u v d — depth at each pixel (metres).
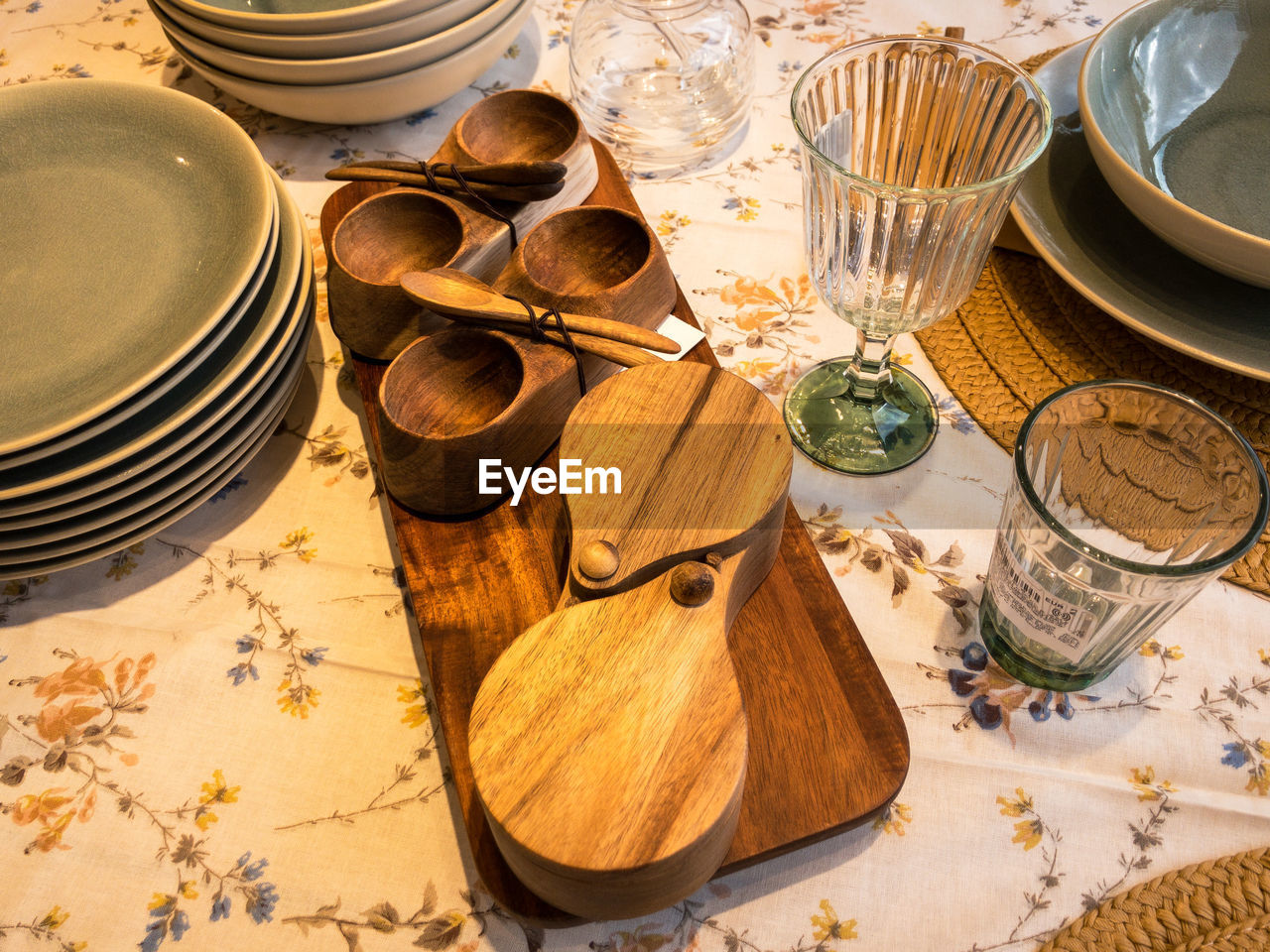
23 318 0.59
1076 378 0.64
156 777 0.52
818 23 0.91
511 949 0.46
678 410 0.52
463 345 0.57
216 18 0.69
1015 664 0.54
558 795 0.40
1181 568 0.39
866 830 0.49
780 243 0.76
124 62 0.93
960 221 0.51
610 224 0.63
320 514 0.63
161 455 0.52
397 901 0.48
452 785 0.51
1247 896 0.45
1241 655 0.54
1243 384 0.62
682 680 0.43
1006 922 0.46
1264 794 0.49
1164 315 0.58
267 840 0.50
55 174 0.67
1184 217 0.54
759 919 0.47
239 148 0.63
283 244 0.61
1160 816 0.49
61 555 0.54
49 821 0.51
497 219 0.64
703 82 0.83
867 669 0.50
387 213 0.65
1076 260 0.62
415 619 0.57
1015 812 0.49
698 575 0.45
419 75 0.73
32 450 0.48
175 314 0.59
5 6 0.99
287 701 0.55
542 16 0.96
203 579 0.60
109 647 0.57
